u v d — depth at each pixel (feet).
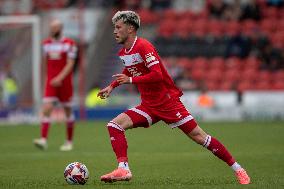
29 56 261.85
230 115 259.19
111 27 310.04
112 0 321.11
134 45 90.33
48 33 305.94
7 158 137.90
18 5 321.73
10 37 263.90
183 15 317.01
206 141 92.68
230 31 308.19
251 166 118.93
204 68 292.20
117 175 89.20
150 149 155.74
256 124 234.99
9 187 91.09
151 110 91.71
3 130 226.99
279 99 256.32
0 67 262.47
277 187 87.86
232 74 288.51
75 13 314.14
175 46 301.63
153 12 319.88
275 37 301.22
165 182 95.76
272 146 159.63
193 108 261.24
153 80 88.58
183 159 131.95
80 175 91.30
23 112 262.67
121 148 90.68
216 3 315.99
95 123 249.14
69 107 160.97
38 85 253.24
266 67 288.92
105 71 298.76
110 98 267.39
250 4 311.47
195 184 92.58
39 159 135.33
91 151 152.66
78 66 302.04
